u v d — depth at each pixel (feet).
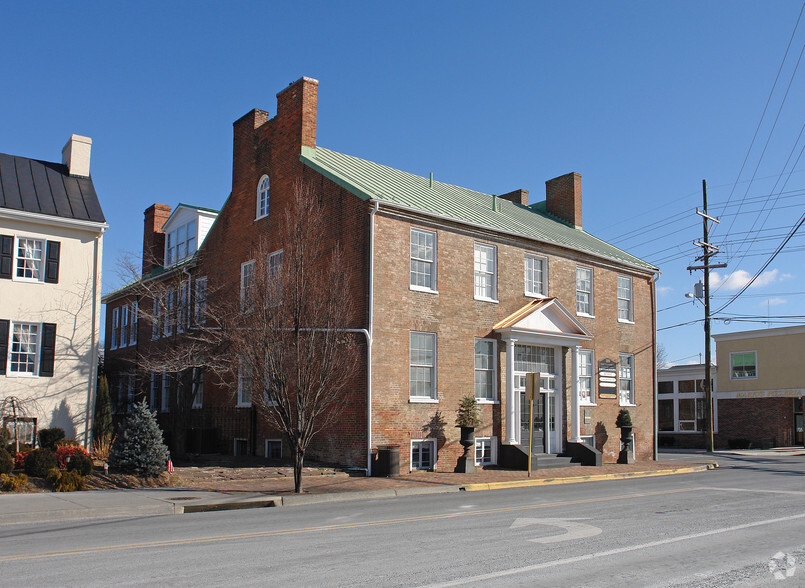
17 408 69.51
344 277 63.21
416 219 74.79
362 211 71.61
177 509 46.52
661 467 85.10
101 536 34.68
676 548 31.30
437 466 73.61
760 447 139.33
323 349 58.39
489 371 81.00
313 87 81.97
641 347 102.22
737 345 149.18
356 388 69.72
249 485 58.90
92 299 76.59
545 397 85.81
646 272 104.88
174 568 26.55
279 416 60.54
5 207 71.97
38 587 23.63
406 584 24.23
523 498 52.49
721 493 55.72
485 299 80.89
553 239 90.02
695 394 154.61
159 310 93.40
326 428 72.33
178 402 80.74
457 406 76.28
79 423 74.18
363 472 67.56
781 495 53.93
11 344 71.82
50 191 77.61
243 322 61.31
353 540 32.89
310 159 78.64
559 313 86.07
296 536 34.09
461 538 33.47
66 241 75.87
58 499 47.73
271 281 59.77
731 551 30.73
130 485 56.39
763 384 143.95
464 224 79.15
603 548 31.09
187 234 104.06
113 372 114.83
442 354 75.72
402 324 72.33
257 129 88.43
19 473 56.54
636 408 99.96
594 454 83.61
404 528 36.70
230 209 91.30
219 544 31.81
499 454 79.56
